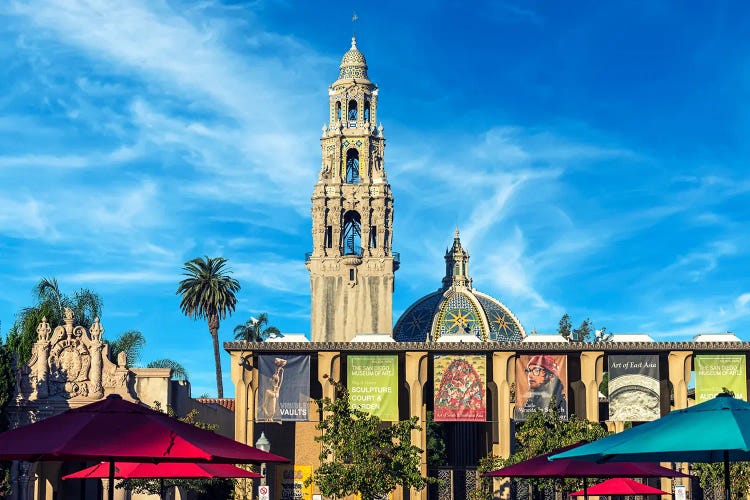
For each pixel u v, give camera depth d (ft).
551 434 286.66
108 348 290.15
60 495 300.81
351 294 565.53
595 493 191.31
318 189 576.20
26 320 339.16
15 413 280.31
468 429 431.43
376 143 589.32
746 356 357.20
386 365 351.67
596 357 353.72
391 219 578.25
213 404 372.99
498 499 336.70
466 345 353.72
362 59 605.31
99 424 93.61
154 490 252.83
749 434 84.23
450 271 620.08
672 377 355.15
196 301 496.23
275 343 351.05
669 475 161.07
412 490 347.97
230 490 305.53
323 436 274.77
